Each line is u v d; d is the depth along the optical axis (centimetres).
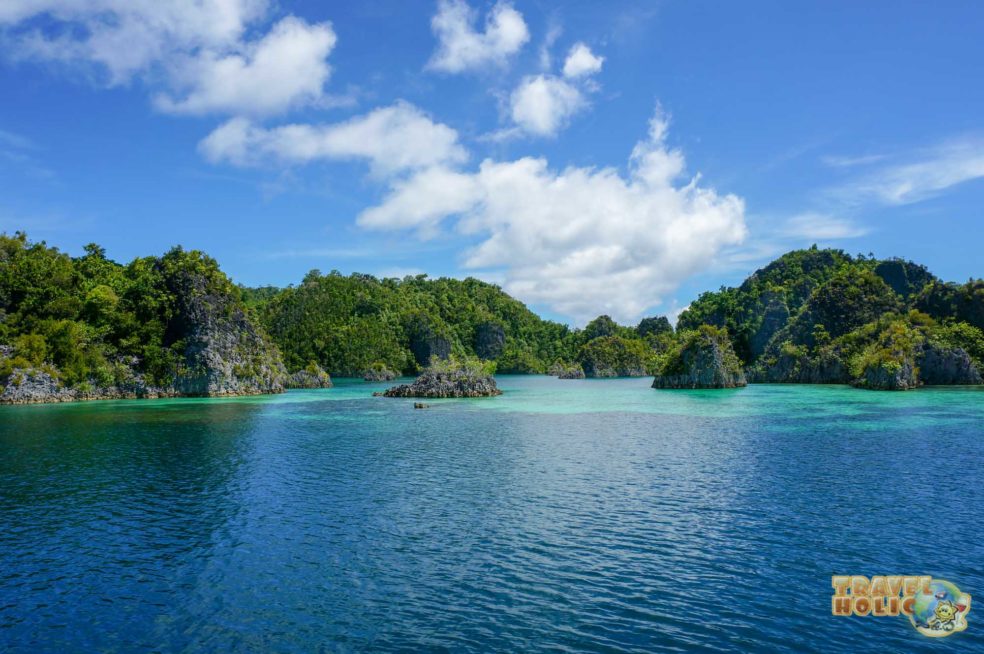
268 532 2739
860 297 16538
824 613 1889
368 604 1994
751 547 2473
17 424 6712
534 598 2020
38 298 10575
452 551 2472
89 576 2262
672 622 1838
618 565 2298
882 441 5144
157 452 4831
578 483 3647
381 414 8019
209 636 1802
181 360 11406
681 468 4056
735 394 11462
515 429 6294
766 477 3747
